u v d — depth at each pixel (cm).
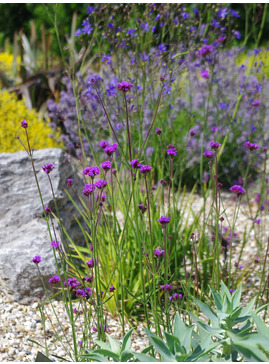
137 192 316
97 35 366
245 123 560
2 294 340
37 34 1188
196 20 389
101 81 342
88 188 211
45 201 358
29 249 329
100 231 327
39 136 562
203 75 352
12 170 374
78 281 305
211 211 302
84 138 496
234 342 168
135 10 355
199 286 333
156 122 421
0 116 572
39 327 294
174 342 175
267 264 385
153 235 330
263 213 505
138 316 312
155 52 373
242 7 846
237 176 576
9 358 259
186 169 573
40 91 769
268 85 563
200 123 551
